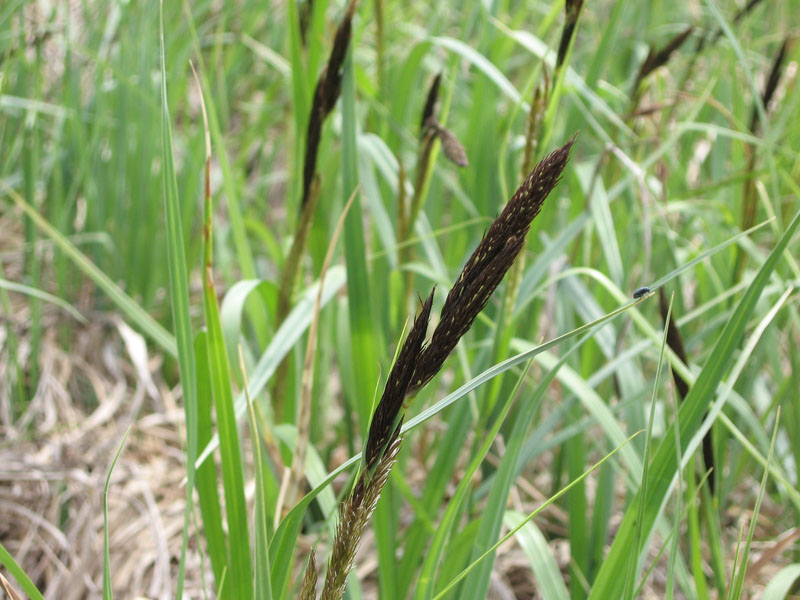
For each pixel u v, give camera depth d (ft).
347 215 1.16
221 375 0.88
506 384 1.34
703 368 0.81
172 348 1.08
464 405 1.24
